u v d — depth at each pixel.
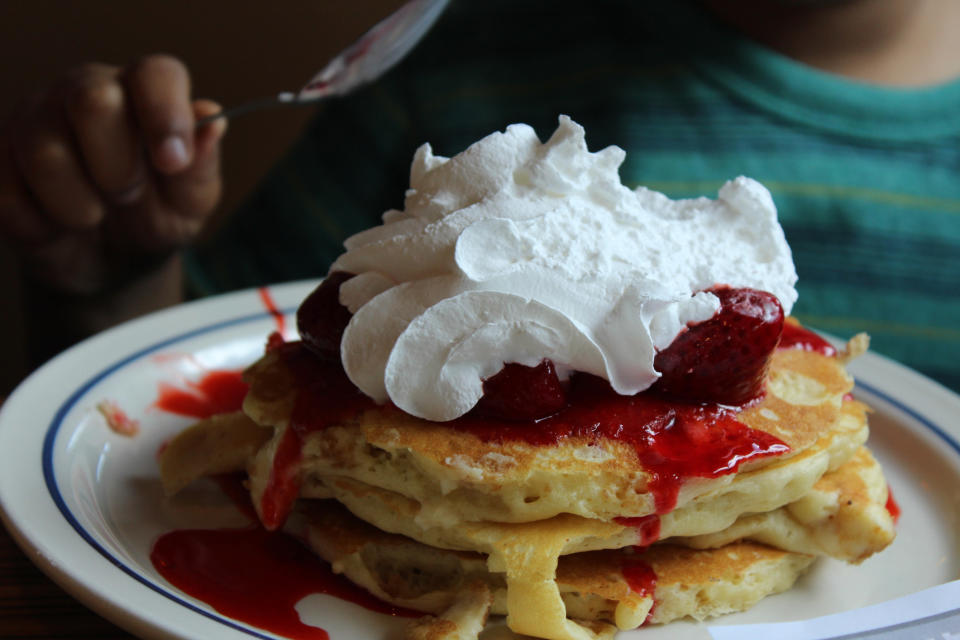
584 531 0.27
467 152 0.29
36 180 0.42
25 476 0.28
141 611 0.24
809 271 0.54
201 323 0.38
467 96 0.58
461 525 0.27
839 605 0.29
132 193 0.43
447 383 0.26
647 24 0.58
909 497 0.33
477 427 0.27
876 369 0.38
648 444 0.27
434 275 0.27
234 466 0.31
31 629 0.26
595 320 0.27
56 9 0.67
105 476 0.31
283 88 0.70
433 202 0.28
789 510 0.29
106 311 0.48
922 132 0.55
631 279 0.27
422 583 0.28
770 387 0.30
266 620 0.27
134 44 0.68
